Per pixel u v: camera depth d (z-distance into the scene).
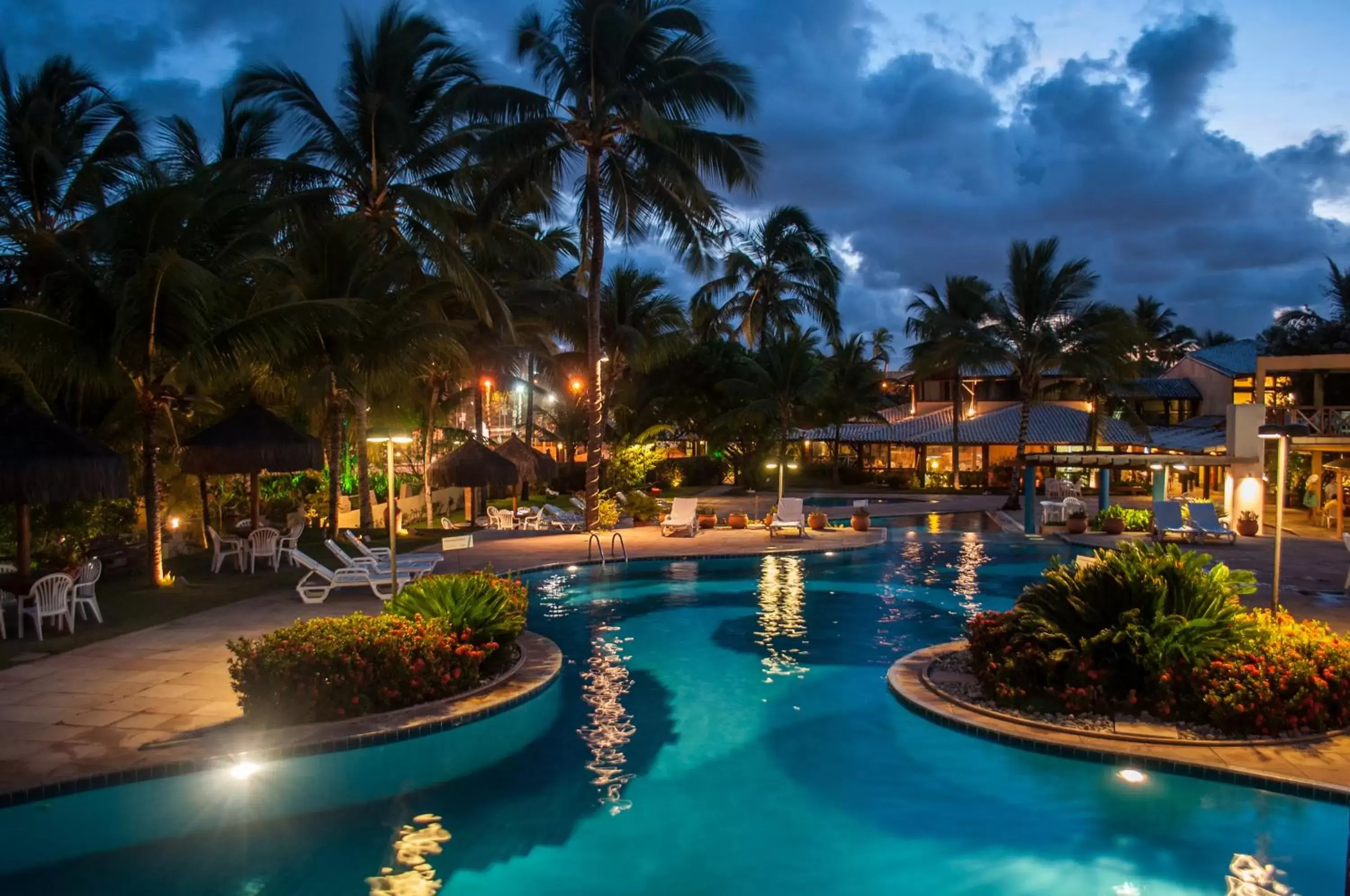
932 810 6.99
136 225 13.21
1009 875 6.04
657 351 34.16
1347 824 6.57
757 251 42.81
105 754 7.14
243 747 7.34
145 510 16.73
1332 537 23.28
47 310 13.38
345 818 6.79
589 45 19.28
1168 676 8.12
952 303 33.56
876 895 5.82
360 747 7.64
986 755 7.87
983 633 9.50
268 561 17.52
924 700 8.93
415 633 8.91
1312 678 7.77
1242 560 18.66
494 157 19.33
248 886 5.76
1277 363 26.61
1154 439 40.53
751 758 8.02
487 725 8.54
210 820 6.64
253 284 17.39
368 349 19.62
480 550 20.19
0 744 7.37
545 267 27.67
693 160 19.78
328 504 23.31
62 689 8.87
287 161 21.97
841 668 10.90
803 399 39.97
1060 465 24.22
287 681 7.84
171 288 12.74
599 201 20.41
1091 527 25.41
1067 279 30.62
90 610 12.55
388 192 23.05
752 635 12.70
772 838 6.57
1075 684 8.48
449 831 6.61
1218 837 6.45
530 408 36.59
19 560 11.44
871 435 46.56
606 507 24.89
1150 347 61.19
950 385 49.66
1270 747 7.48
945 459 48.12
